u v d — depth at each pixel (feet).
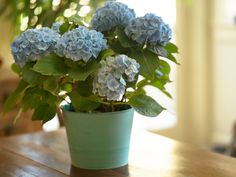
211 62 9.48
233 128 6.68
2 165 4.05
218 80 9.49
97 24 3.71
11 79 6.40
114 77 3.43
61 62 3.54
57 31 3.79
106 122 3.72
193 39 9.46
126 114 3.76
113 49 3.66
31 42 3.56
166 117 9.63
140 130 4.86
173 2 9.08
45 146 4.49
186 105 9.82
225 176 3.70
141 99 3.67
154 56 3.61
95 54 3.48
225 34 9.23
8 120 6.43
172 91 9.62
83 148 3.80
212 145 9.70
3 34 7.09
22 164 4.06
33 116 3.74
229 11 9.21
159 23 3.55
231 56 9.27
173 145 4.39
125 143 3.86
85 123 3.72
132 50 3.63
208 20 9.32
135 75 3.54
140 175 3.73
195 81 9.64
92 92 3.56
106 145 3.78
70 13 5.66
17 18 6.11
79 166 3.89
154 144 4.42
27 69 3.60
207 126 9.75
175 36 9.40
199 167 3.87
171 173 3.76
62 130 4.98
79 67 3.51
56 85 3.56
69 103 3.85
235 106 9.42
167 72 3.91
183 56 9.57
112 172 3.80
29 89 3.72
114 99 3.51
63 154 4.25
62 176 3.77
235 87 9.34
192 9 9.33
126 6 3.75
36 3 5.88
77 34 3.45
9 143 4.60
